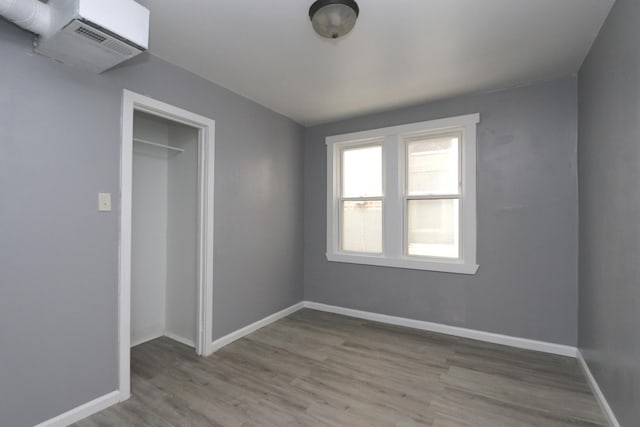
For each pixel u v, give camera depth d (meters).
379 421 1.82
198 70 2.53
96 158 1.91
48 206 1.70
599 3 1.72
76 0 1.38
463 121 3.04
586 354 2.32
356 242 3.75
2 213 1.54
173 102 2.40
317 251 3.95
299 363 2.52
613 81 1.74
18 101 1.60
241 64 2.43
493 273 2.92
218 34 2.03
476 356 2.63
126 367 2.04
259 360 2.57
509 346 2.83
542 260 2.72
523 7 1.76
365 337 3.04
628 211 1.54
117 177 2.02
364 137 3.60
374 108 3.40
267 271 3.39
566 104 2.64
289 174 3.75
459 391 2.12
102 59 1.73
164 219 3.12
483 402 2.00
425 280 3.25
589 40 2.09
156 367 2.45
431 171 3.30
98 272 1.92
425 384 2.21
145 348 2.80
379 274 3.52
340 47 2.19
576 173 2.59
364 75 2.63
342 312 3.75
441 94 3.02
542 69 2.52
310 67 2.48
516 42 2.13
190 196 2.94
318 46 2.18
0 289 1.54
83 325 1.84
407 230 3.42
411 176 3.40
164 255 3.12
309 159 4.02
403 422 1.81
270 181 3.44
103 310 1.94
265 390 2.13
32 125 1.64
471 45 2.17
